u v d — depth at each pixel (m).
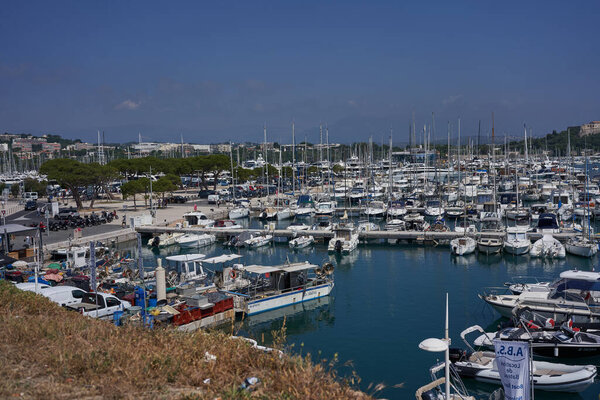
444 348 14.86
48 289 30.03
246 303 33.97
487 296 32.81
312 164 164.88
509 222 71.94
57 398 10.07
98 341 13.50
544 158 181.12
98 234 63.09
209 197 98.56
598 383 23.98
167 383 11.31
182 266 43.19
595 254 51.72
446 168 136.25
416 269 48.31
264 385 10.82
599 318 27.94
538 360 25.94
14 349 12.90
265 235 64.31
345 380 12.27
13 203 101.88
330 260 53.75
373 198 91.88
